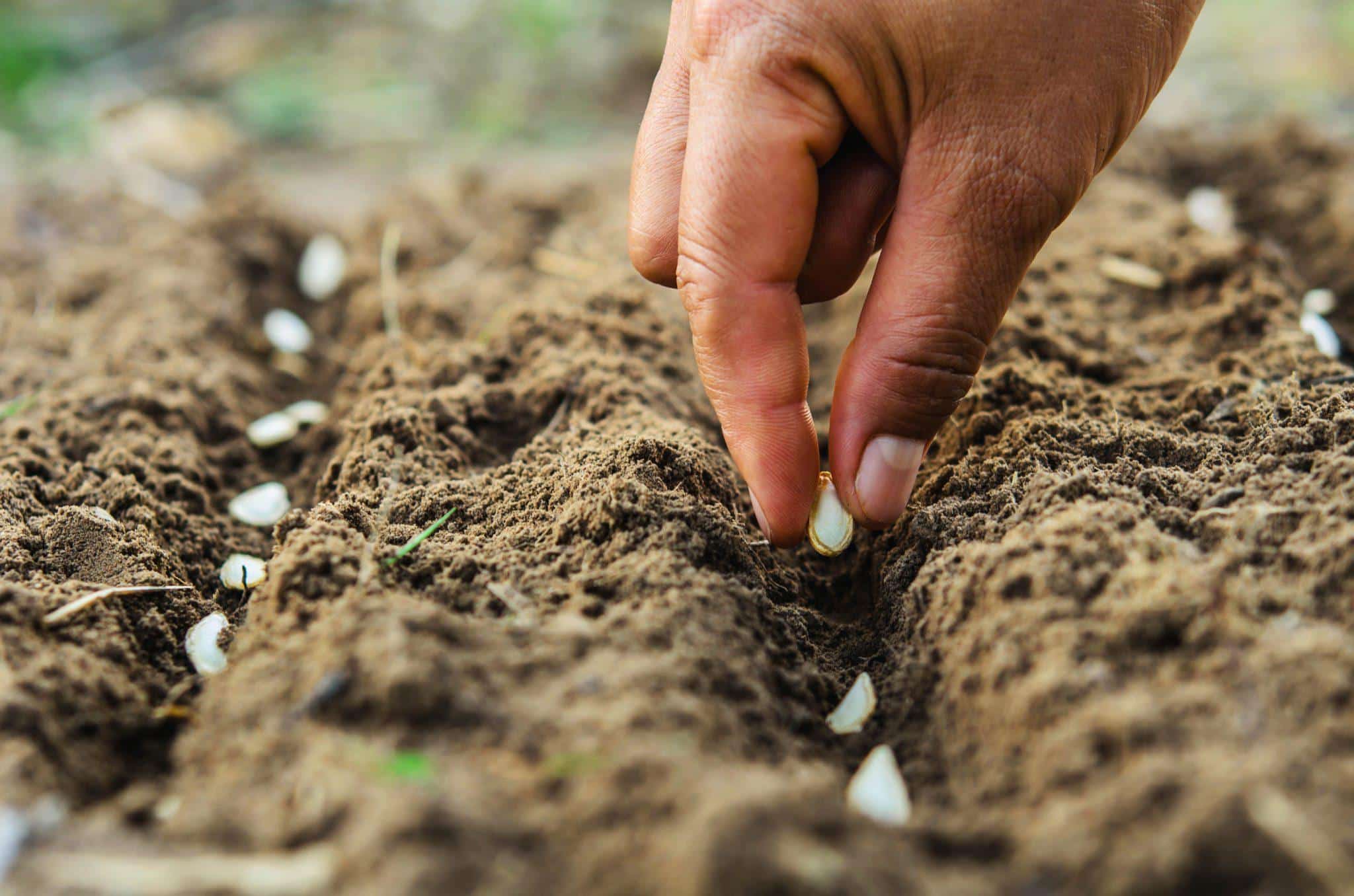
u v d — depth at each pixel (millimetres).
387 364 486
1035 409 438
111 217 621
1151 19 382
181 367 498
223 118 931
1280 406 423
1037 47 374
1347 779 334
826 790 340
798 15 373
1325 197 557
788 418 388
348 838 336
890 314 381
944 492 418
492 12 1069
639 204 407
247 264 577
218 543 443
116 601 398
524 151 873
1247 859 327
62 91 945
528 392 467
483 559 394
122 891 336
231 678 372
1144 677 354
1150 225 534
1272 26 953
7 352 506
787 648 388
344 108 947
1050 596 367
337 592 380
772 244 379
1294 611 360
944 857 342
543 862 332
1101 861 332
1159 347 481
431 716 351
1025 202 377
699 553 391
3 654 372
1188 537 383
